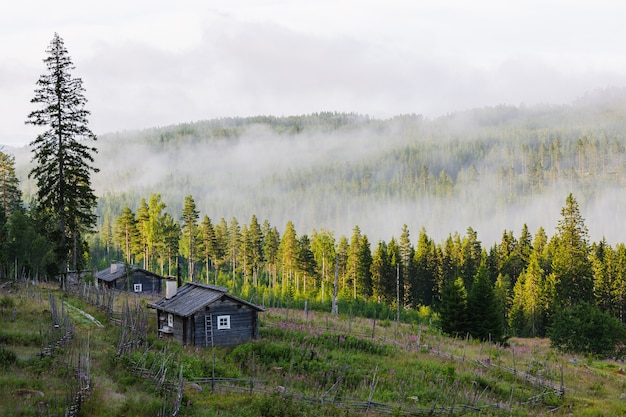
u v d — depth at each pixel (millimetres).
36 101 53469
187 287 45438
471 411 28734
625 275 90312
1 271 73312
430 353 42125
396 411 27031
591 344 52625
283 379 31672
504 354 46281
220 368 31922
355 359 37094
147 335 37969
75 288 57438
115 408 21312
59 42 54031
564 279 87562
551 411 30828
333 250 129500
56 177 54312
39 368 24969
